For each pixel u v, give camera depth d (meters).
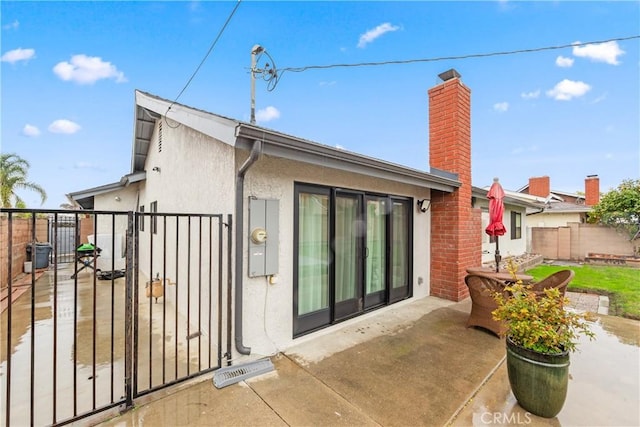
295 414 2.49
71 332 4.28
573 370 3.23
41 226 10.18
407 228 5.75
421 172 4.77
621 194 12.34
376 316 4.89
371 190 4.87
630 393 2.82
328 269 4.29
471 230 6.25
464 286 5.91
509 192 18.86
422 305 5.49
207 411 2.52
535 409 2.47
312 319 4.08
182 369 3.24
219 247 3.31
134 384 2.67
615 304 5.75
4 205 15.24
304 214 4.05
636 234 11.90
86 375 3.15
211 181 3.96
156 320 4.81
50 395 2.79
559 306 2.60
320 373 3.13
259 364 3.22
